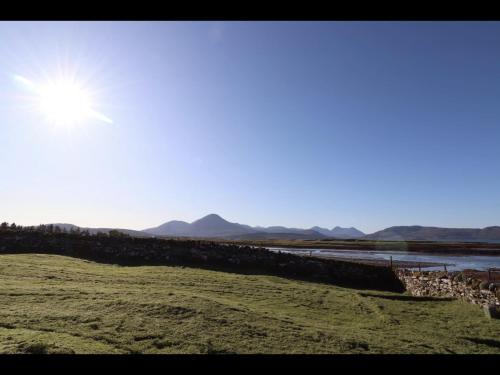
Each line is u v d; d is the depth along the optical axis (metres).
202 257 39.16
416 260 65.56
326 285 33.84
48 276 25.16
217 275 31.36
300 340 14.46
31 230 43.34
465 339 16.91
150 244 41.38
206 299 19.39
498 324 19.81
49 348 11.45
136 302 17.70
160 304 17.50
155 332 14.02
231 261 39.03
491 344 16.45
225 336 14.23
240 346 13.37
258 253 40.81
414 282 33.81
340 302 24.39
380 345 14.73
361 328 17.91
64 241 41.00
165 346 12.91
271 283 29.64
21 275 24.86
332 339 14.88
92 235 42.88
